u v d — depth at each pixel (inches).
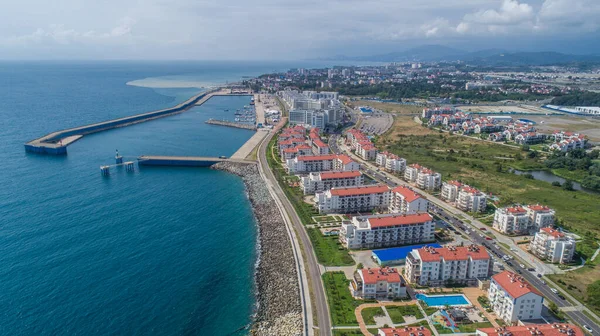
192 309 7406.5
